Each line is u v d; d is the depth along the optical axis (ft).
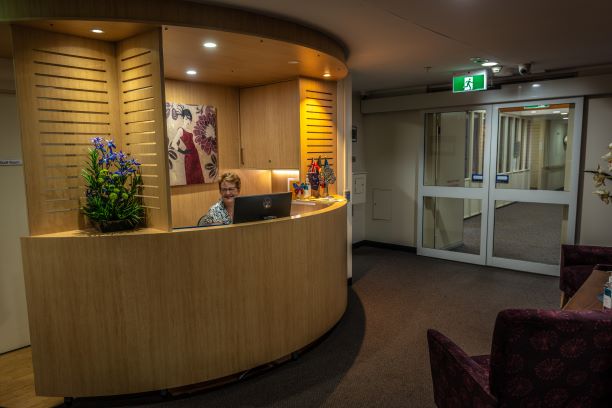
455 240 22.40
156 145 9.14
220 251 9.39
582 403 6.19
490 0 9.21
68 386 9.02
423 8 9.67
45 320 8.87
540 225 27.50
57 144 9.14
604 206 16.83
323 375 10.24
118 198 9.26
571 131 17.12
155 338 9.04
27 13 8.23
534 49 13.75
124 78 9.77
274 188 17.13
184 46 10.48
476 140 19.77
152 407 8.97
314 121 14.93
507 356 5.69
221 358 9.62
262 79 14.66
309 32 10.85
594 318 5.67
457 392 7.05
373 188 23.50
